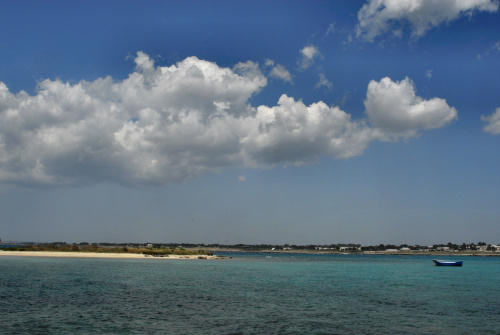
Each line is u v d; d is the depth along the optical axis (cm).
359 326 3769
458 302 5275
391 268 13650
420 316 4275
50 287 5925
